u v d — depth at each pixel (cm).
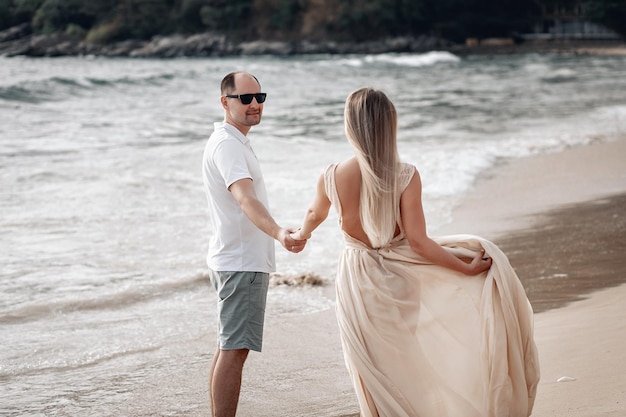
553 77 3888
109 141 1608
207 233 818
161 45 9481
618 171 1150
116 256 730
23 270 684
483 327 315
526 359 323
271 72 4462
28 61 7469
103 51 9494
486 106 2364
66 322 554
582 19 9612
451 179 1095
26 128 1800
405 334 316
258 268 355
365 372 315
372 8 9575
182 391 429
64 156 1367
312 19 9731
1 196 995
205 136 1730
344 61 6012
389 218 316
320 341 499
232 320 353
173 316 566
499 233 781
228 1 9844
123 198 990
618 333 438
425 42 9281
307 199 957
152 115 2192
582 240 729
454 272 322
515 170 1190
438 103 2512
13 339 518
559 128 1733
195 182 1116
